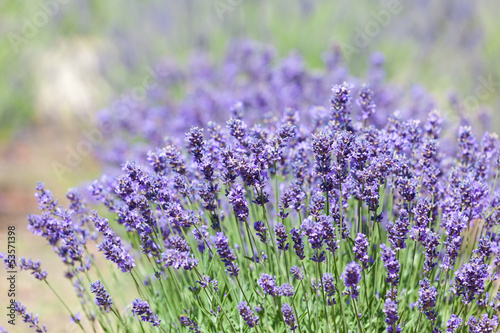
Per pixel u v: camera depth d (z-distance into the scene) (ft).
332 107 5.66
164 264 5.57
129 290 6.23
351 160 5.50
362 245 5.26
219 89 9.75
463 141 5.81
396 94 8.99
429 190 5.59
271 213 5.92
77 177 8.61
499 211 5.53
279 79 8.56
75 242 5.56
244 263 5.64
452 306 5.50
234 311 5.53
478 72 10.55
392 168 5.46
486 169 5.70
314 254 5.30
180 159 5.53
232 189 5.35
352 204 5.78
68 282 6.45
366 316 5.51
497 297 5.35
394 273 5.30
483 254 5.35
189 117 8.48
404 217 5.36
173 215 5.38
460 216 5.35
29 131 10.12
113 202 5.76
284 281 5.61
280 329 5.43
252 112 8.02
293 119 5.81
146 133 8.13
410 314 5.56
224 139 5.68
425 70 10.92
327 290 5.26
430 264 5.39
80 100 10.93
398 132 5.69
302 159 5.73
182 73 10.41
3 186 8.07
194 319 5.53
